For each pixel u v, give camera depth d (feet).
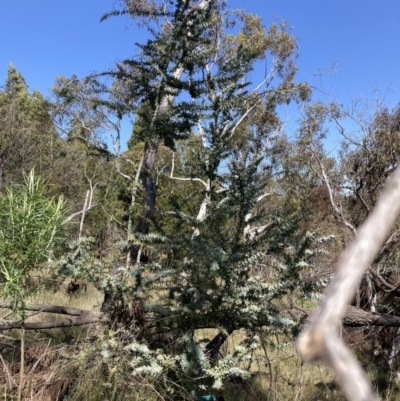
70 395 14.79
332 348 1.05
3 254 12.48
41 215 12.87
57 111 37.24
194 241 15.56
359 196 24.17
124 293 16.43
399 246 22.79
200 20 19.27
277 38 50.37
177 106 18.02
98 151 20.76
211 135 17.48
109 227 26.30
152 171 21.06
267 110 48.21
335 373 1.03
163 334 17.58
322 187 27.32
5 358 16.78
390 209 1.18
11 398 13.84
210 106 17.89
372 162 25.08
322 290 18.20
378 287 23.45
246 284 16.10
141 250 17.31
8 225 12.76
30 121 54.95
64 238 13.91
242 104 19.15
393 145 24.34
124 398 14.62
